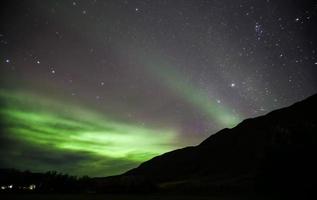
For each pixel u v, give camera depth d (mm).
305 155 22797
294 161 22844
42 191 32250
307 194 19031
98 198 24062
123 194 30984
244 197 22641
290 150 23781
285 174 22609
